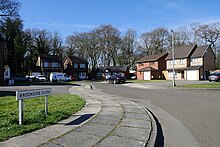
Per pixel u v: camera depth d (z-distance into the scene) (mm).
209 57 55594
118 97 16828
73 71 75875
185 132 7461
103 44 75562
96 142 5949
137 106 12086
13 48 60219
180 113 10695
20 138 6016
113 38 74875
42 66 70500
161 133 7395
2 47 36375
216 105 12844
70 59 76250
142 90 24609
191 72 54750
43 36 73125
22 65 66625
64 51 78562
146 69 65188
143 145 5871
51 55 75125
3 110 9867
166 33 73875
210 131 7492
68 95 16891
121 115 9477
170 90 24172
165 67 65688
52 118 8164
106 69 75438
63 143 5770
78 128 7172
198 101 14602
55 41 76500
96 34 75312
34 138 6055
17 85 34406
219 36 63812
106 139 6227
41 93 8422
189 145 6207
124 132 6941
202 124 8453
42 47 72812
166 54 65750
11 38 57688
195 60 55844
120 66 76875
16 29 56750
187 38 70875
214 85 28156
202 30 65125
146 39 76750
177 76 58688
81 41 76375
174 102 14430
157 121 9102
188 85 29078
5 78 42875
